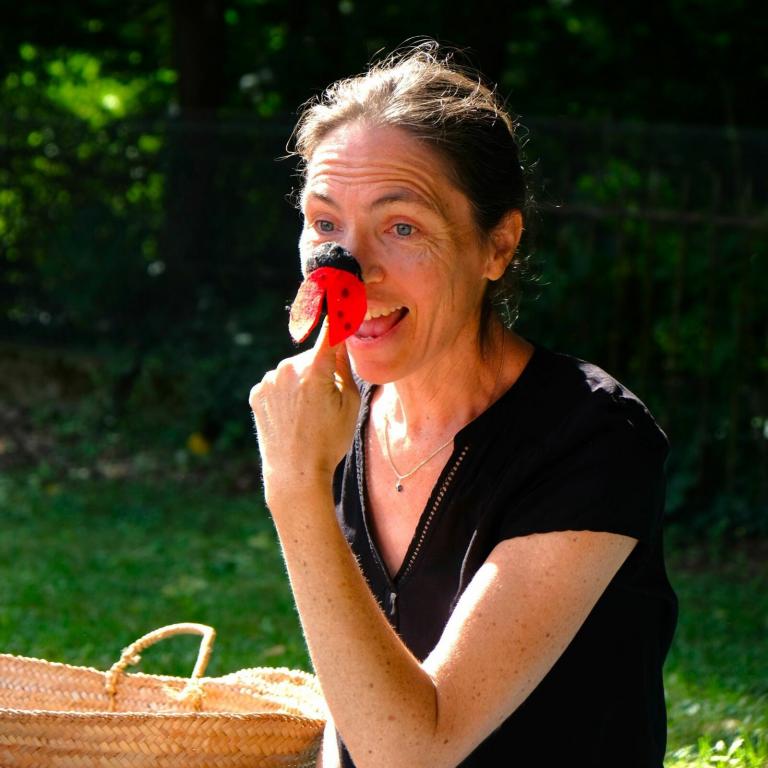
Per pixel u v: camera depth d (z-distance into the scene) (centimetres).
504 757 213
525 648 198
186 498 884
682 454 853
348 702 194
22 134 1064
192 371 1001
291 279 1016
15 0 1191
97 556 732
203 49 1105
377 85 215
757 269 865
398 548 229
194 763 232
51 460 963
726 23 1071
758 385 855
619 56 1115
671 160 908
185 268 1038
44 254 1064
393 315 211
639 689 217
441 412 225
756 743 400
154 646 559
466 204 211
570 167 916
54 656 529
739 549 805
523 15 1124
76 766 226
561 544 201
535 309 900
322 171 211
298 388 202
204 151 1031
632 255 903
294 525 200
